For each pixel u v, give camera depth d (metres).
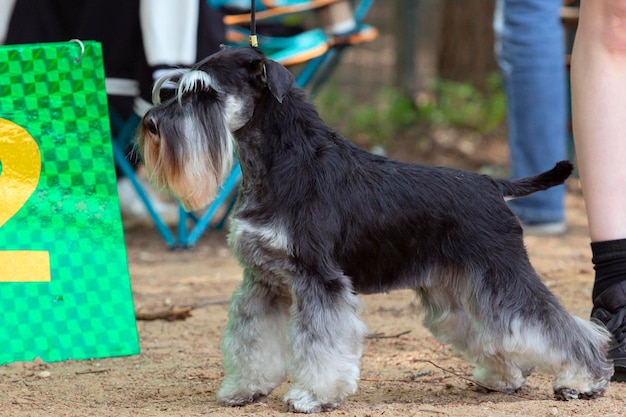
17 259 9.34
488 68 26.12
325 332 7.55
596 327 8.25
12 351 9.28
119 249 9.61
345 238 7.81
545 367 8.09
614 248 9.05
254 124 8.02
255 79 8.04
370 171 8.02
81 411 7.92
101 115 9.56
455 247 7.91
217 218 18.47
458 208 7.92
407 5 25.88
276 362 8.13
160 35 13.66
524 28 16.34
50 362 9.34
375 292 8.11
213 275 14.13
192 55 13.82
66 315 9.42
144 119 8.21
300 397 7.67
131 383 8.88
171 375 9.18
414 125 25.50
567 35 20.81
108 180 9.62
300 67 19.20
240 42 16.50
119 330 9.53
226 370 8.18
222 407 8.04
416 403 8.16
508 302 7.80
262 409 7.94
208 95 8.04
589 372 7.96
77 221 9.53
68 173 9.51
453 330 8.47
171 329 11.10
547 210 16.94
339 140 8.14
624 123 9.07
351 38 16.38
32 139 9.39
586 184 9.20
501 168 23.22
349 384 7.65
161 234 16.23
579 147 9.23
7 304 9.30
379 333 10.75
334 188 7.80
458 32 26.05
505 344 7.80
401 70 26.14
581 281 13.35
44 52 9.36
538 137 16.62
